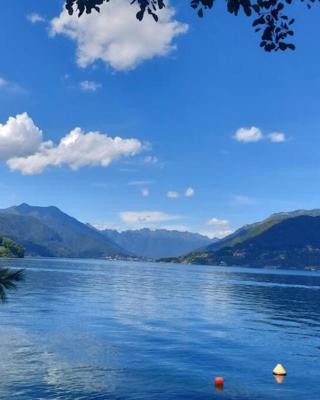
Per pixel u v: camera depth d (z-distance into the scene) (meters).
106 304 55.53
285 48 6.86
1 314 41.03
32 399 18.08
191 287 103.75
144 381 21.38
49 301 55.44
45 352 26.09
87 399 18.47
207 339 33.22
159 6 6.60
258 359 27.11
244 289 105.62
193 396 19.58
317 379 23.14
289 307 64.44
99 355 26.09
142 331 35.50
